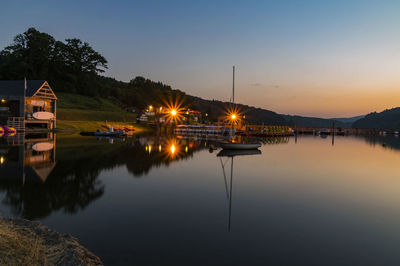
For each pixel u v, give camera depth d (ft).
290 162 105.50
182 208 45.47
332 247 32.55
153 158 98.94
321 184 68.49
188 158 104.12
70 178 62.54
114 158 93.91
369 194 59.72
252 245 32.19
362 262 29.07
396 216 44.83
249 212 44.73
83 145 127.13
